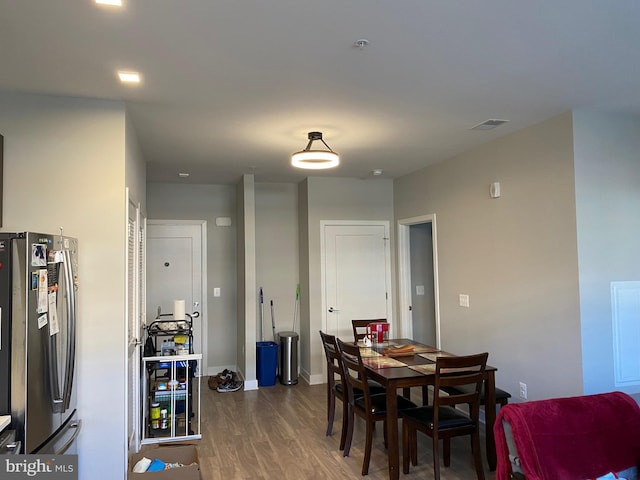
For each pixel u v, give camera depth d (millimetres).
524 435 2162
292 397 5473
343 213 6234
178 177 5969
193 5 1970
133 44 2318
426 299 6508
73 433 2662
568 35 2303
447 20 2137
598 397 2428
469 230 4676
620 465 2205
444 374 3291
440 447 3982
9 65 2539
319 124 3730
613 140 3566
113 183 3062
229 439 4148
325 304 6125
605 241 3498
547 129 3697
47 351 2373
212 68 2621
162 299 6359
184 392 4219
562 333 3543
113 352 2992
